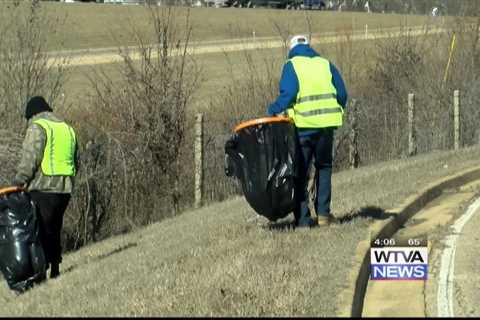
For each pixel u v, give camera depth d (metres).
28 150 34.16
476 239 40.19
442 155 68.62
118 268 31.66
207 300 25.08
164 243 37.44
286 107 34.59
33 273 33.22
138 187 53.81
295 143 34.28
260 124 33.75
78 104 56.66
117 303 25.27
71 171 35.28
